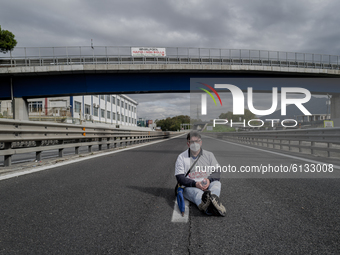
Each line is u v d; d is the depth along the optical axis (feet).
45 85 91.81
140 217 9.82
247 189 14.35
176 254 6.84
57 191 13.91
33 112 133.18
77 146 31.63
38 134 23.09
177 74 95.71
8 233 8.30
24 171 20.15
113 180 17.01
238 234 8.13
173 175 18.97
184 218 9.69
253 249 7.07
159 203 11.72
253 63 96.58
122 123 243.60
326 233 8.11
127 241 7.69
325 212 10.14
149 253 6.91
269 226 8.78
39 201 11.98
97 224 9.09
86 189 14.42
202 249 7.12
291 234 8.07
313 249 7.02
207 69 93.04
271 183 15.92
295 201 11.77
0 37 125.59
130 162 26.48
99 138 39.01
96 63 89.92
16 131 19.56
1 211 10.53
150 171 20.77
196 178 11.37
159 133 100.99
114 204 11.53
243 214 10.07
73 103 145.48
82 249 7.17
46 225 8.99
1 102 136.67
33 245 7.43
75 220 9.49
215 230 8.50
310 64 100.12
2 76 89.56
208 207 9.66
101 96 190.80
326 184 15.35
